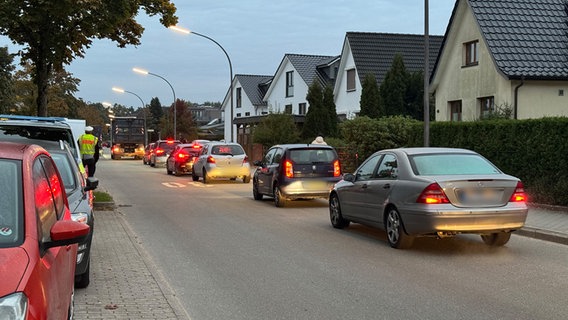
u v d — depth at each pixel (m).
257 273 8.02
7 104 48.72
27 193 4.02
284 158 15.98
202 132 90.38
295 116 40.88
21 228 3.78
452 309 6.22
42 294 3.42
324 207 16.25
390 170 10.13
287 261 8.79
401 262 8.66
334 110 36.84
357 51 41.31
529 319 5.86
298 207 16.27
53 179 5.05
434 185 8.88
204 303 6.56
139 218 13.87
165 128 78.44
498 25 25.38
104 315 6.00
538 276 7.74
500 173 9.51
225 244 10.30
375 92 33.22
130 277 7.70
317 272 8.03
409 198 9.19
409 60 42.16
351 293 6.92
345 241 10.54
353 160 26.22
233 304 6.52
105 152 87.00
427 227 8.88
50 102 60.81
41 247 3.78
